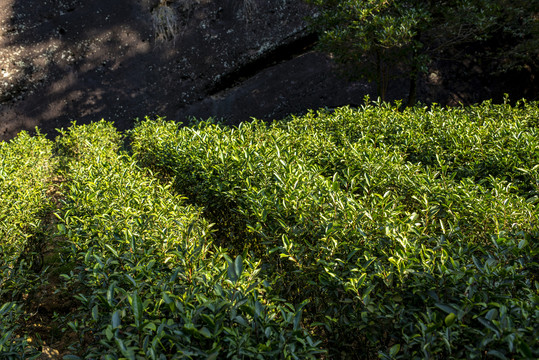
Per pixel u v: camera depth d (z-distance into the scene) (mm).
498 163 4387
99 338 2203
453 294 2115
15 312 2906
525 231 2895
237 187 3783
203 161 4531
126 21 12008
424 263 2248
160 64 12102
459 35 9172
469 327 1889
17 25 11258
